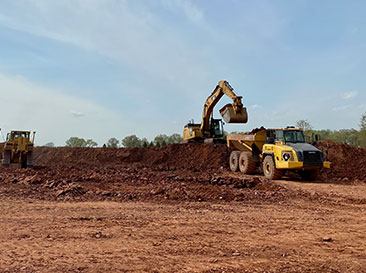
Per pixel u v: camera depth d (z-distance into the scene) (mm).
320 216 7758
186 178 14016
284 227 6566
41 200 9148
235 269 4172
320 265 4371
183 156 25969
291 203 9586
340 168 18438
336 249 5121
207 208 8516
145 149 29281
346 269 4238
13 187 11031
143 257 4570
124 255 4637
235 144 20984
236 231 6156
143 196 9969
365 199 10164
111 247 5008
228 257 4645
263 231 6203
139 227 6320
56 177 13555
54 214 7359
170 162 25984
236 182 12539
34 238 5410
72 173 16344
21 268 4020
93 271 3996
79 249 4871
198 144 26375
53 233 5750
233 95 20750
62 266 4129
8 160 20250
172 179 14172
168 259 4508
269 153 16250
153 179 14102
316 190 12305
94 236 5602
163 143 43562
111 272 3979
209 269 4152
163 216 7383
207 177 14969
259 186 12328
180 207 8562
